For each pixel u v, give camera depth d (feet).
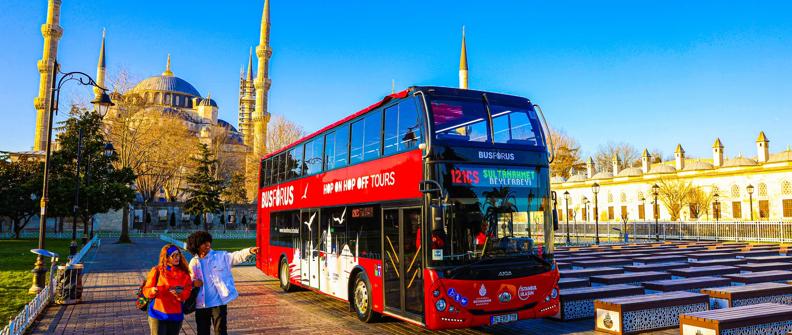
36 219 199.00
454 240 26.99
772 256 73.51
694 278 42.45
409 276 29.12
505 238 28.25
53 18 283.18
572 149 299.17
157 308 20.58
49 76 278.46
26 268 67.10
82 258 88.17
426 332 31.86
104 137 155.63
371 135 34.60
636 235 160.35
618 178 241.35
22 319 30.58
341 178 38.60
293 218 48.44
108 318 36.78
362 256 34.88
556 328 32.68
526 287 28.19
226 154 249.34
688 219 216.13
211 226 238.68
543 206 29.73
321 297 46.14
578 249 89.10
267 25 367.04
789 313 28.02
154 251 108.47
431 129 27.76
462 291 26.63
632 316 30.50
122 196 136.67
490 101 30.17
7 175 148.87
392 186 31.22
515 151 29.55
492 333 31.50
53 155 138.62
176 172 220.43
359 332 31.96
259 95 357.00
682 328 27.63
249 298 45.73
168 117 189.47
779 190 191.42
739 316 26.73
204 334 23.21
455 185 27.43
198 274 23.26
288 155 51.19
